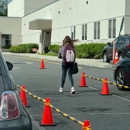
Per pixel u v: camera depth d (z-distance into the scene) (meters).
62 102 11.31
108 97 12.33
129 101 11.60
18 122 4.64
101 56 33.91
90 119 9.00
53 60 34.50
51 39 54.38
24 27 71.19
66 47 12.86
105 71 21.84
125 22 32.38
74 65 13.00
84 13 41.81
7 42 72.94
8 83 4.94
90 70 22.47
